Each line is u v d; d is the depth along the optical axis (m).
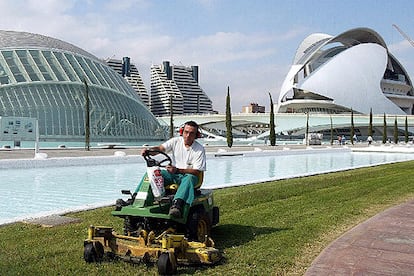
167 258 5.71
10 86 50.69
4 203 13.98
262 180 17.95
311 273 5.79
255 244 7.27
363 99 114.69
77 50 65.44
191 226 6.90
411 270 6.00
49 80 53.50
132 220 6.80
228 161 34.19
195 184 7.08
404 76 132.25
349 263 6.25
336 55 116.81
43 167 24.38
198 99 199.25
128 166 26.73
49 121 50.00
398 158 41.31
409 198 12.61
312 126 104.62
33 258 6.39
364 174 20.52
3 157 27.86
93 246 6.21
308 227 8.59
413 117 101.06
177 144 7.43
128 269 5.94
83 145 50.94
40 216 9.85
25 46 57.44
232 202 11.77
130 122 58.53
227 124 53.59
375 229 8.45
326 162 35.16
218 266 6.11
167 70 189.62
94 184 18.94
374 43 121.88
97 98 56.62
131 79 194.38
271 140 62.19
